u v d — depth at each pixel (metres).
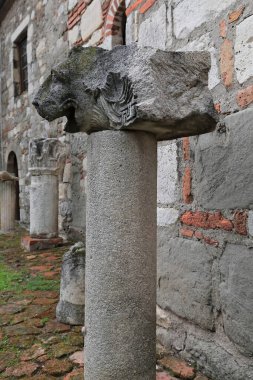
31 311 3.10
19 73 10.25
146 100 1.46
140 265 1.64
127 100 1.53
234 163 1.99
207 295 2.18
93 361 1.68
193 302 2.29
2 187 7.73
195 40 2.33
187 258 2.35
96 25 5.54
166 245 2.55
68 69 1.71
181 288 2.39
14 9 9.94
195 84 1.59
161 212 2.60
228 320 2.03
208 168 2.18
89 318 1.70
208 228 2.18
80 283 2.84
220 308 2.10
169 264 2.51
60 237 6.11
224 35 2.10
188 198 2.35
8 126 10.77
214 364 2.09
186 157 2.37
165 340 2.52
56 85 1.75
